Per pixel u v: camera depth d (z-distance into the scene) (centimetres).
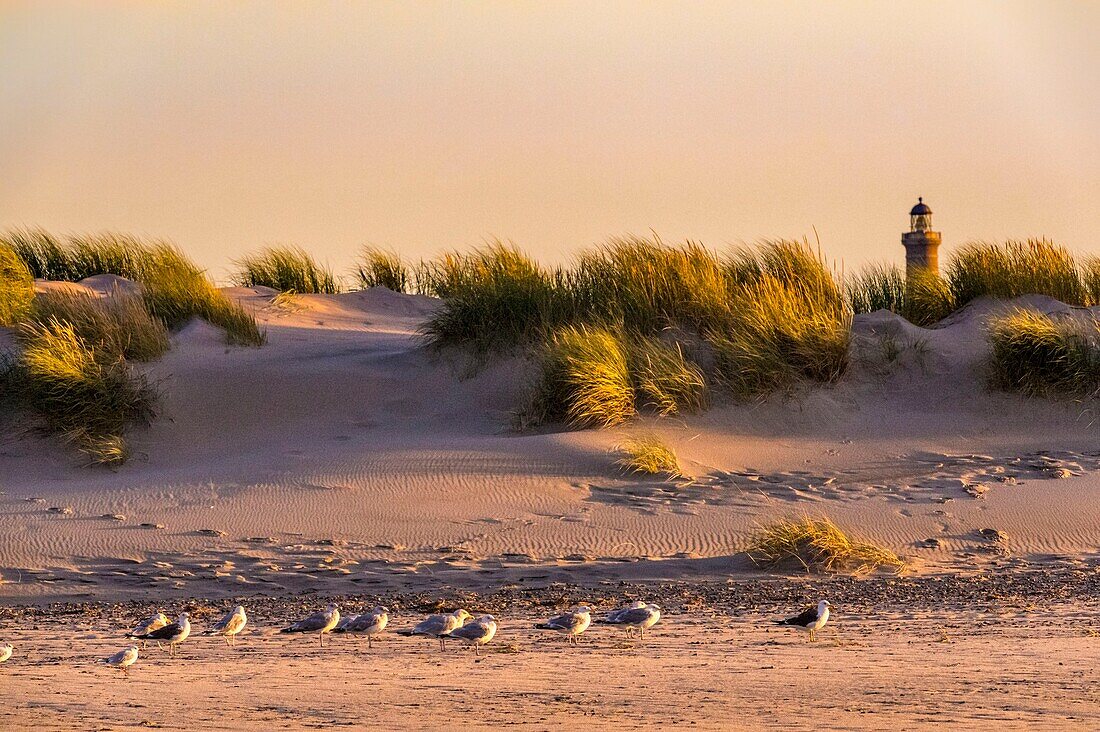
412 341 6200
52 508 4359
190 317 6384
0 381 5416
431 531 4119
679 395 5341
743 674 2284
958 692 2034
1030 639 2645
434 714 1923
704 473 4778
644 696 2064
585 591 3469
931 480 4697
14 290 6138
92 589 3562
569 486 4569
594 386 5197
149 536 4059
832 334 5634
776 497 4500
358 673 2380
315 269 8550
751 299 5784
